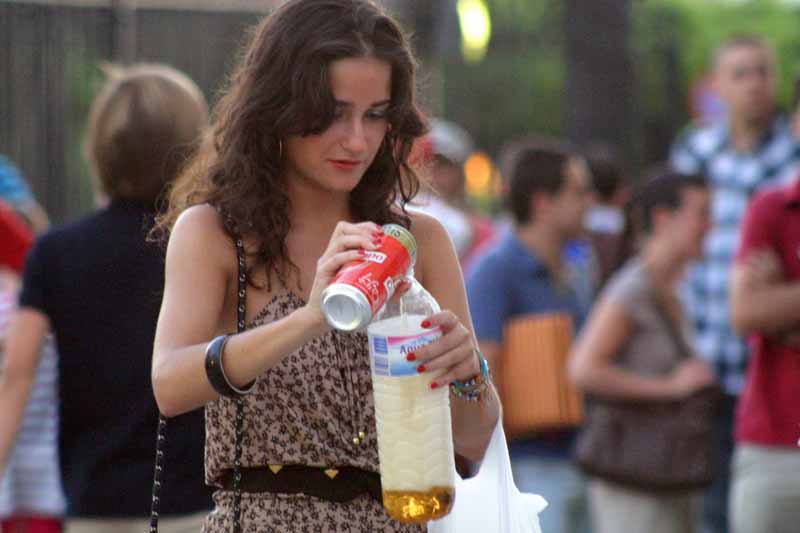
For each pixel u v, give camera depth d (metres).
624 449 14.81
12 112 22.94
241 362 6.75
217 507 7.57
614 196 22.23
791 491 13.46
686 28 58.91
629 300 14.95
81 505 10.29
